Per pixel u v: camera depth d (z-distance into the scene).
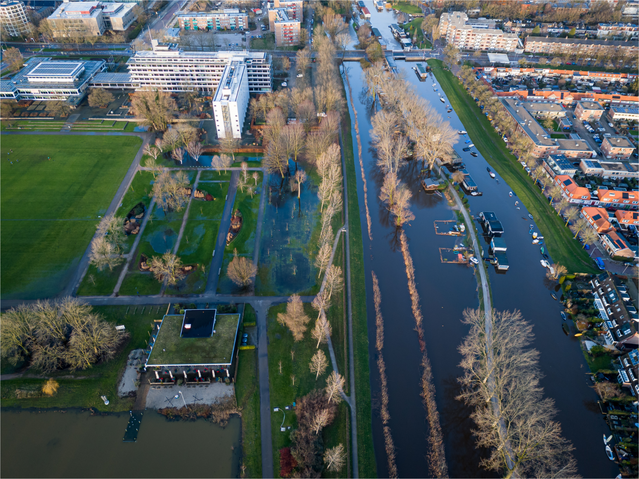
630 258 198.25
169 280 178.62
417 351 165.00
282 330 165.12
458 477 130.00
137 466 128.25
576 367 160.25
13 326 148.00
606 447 137.00
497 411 143.25
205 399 143.88
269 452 131.75
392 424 142.12
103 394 144.25
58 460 128.88
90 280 181.75
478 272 197.62
